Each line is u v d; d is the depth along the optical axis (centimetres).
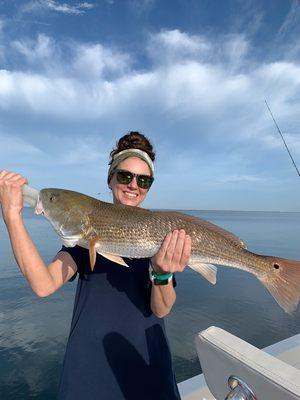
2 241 978
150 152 97
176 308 395
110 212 92
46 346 288
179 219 93
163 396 74
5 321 344
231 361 56
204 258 93
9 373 247
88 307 78
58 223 92
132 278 82
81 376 72
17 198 77
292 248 921
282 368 51
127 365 73
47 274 77
